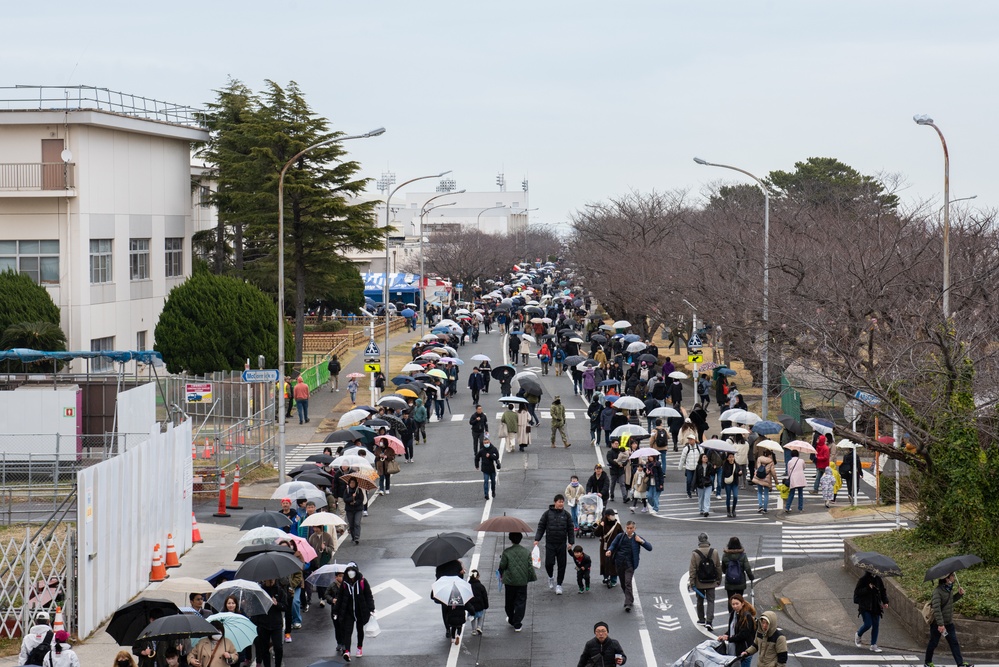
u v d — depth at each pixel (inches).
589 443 1785.2
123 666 610.2
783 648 701.3
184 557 1147.3
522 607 887.7
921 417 1011.9
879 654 838.5
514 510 1344.7
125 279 2378.2
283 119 2824.8
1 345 2010.3
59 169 2165.4
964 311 1398.9
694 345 2110.0
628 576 937.5
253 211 2800.2
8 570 989.2
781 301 1627.7
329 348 3191.4
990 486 936.3
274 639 772.0
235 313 2315.5
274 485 1541.6
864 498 1412.4
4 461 1343.5
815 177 4092.0
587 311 4175.7
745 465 1471.5
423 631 895.7
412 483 1521.9
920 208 2031.3
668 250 2689.5
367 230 2839.6
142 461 1029.8
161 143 2556.6
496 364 2842.0
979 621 834.2
